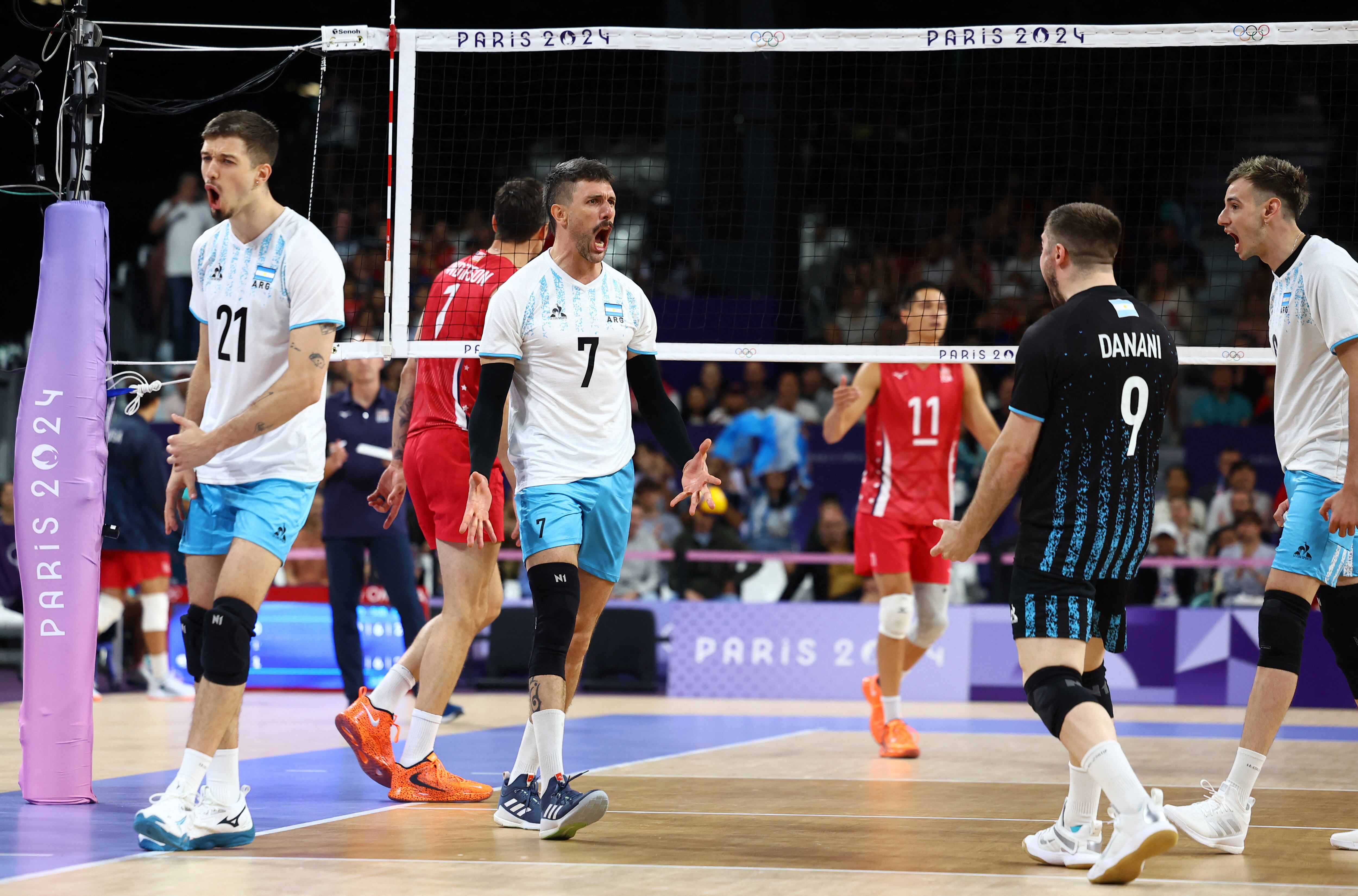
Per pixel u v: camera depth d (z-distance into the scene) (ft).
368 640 83.41
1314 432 35.42
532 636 85.61
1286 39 48.14
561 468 35.19
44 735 38.04
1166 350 31.40
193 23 119.85
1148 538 31.35
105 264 39.60
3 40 99.40
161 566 77.82
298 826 34.99
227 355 33.73
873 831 34.96
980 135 134.82
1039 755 54.95
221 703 31.48
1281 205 35.68
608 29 49.52
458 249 103.81
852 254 132.16
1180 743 61.16
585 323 35.58
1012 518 99.19
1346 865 31.32
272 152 33.50
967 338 119.85
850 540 93.91
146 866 29.17
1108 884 28.35
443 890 26.76
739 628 87.20
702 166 134.21
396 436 45.39
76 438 38.50
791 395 110.32
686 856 30.94
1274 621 34.45
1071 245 31.91
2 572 86.89
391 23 49.14
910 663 56.75
